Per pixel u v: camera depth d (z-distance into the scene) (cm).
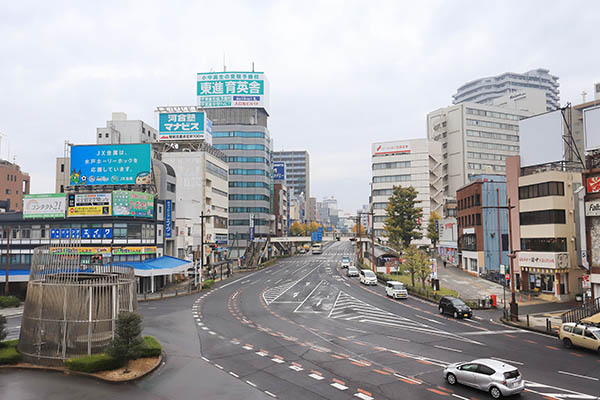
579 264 4131
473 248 6794
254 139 12025
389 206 9056
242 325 3291
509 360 2292
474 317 3644
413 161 12075
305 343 2706
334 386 1894
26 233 5556
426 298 4653
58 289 2180
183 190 8094
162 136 8369
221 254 9462
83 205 5456
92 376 1995
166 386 1902
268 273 7825
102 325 2178
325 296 4919
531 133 4859
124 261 5391
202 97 12288
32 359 2164
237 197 11781
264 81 12325
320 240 11694
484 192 6550
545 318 3500
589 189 3569
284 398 1752
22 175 11281
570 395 1753
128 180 6156
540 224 4584
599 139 3788
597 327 2589
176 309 4075
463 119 13538
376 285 5941
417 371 2109
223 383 1942
